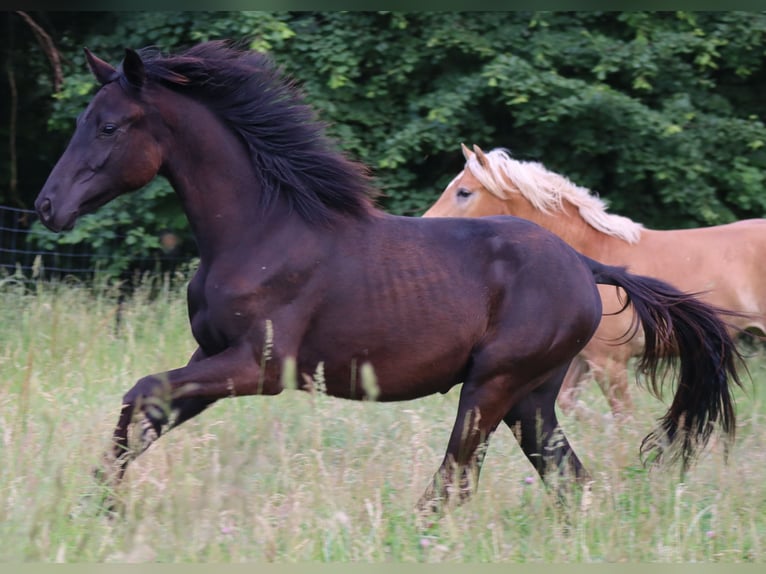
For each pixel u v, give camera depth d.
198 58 7.57
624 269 8.40
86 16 17.22
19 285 14.46
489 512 7.11
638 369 8.68
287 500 7.03
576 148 16.27
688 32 16.17
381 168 16.28
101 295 13.95
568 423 10.33
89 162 7.29
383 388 7.59
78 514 6.71
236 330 7.24
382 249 7.52
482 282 7.64
